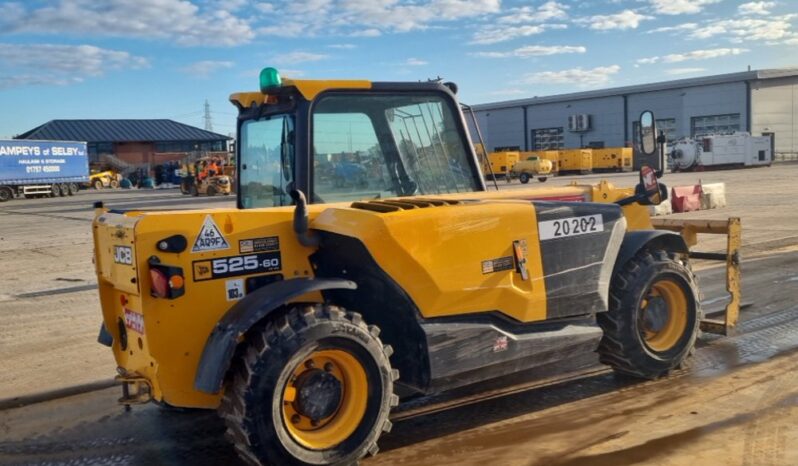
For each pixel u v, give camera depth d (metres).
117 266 4.18
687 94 60.50
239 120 5.61
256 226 4.19
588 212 5.06
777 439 4.33
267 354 3.77
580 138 67.50
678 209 18.52
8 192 43.19
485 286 4.57
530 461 4.19
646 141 5.78
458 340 4.42
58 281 11.73
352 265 4.36
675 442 4.35
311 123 4.90
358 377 4.06
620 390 5.30
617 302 5.26
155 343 3.94
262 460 3.76
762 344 6.28
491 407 5.07
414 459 4.29
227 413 3.85
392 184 5.26
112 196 44.06
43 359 6.91
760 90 57.44
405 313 4.34
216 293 4.06
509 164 49.03
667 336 5.50
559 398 5.20
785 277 9.25
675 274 5.44
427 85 5.37
